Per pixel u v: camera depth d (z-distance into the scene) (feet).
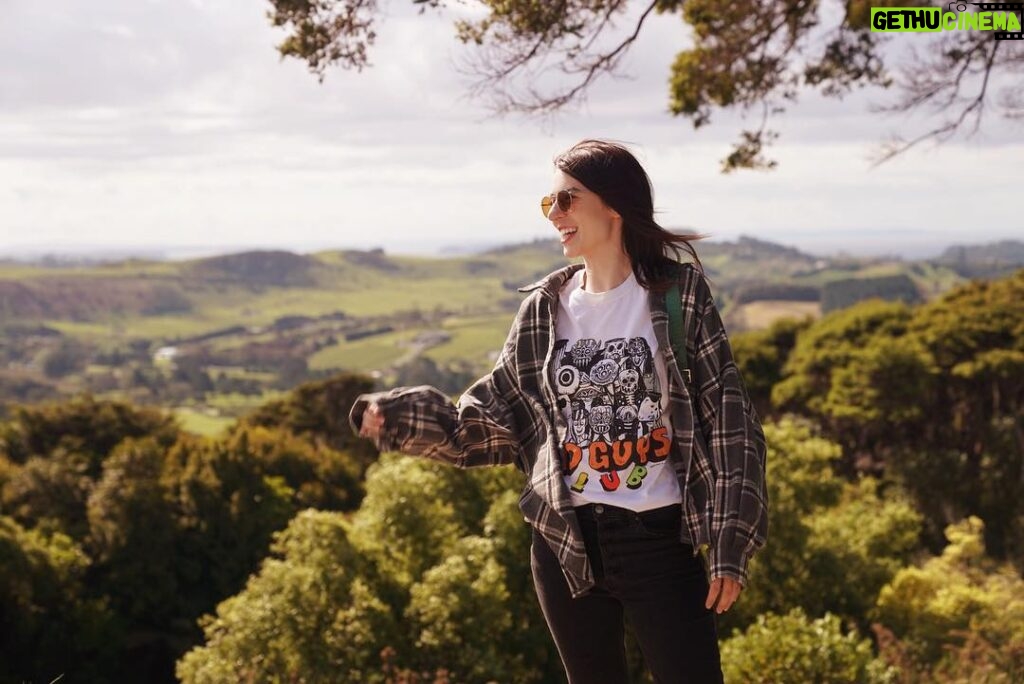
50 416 105.81
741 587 6.51
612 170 7.00
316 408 134.31
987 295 104.83
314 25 17.60
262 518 80.48
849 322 110.01
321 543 31.86
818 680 23.61
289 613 29.91
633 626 6.92
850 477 97.09
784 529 35.17
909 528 45.68
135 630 77.71
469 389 7.44
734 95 23.36
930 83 22.61
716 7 22.41
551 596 7.13
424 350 586.04
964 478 84.89
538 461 7.11
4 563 65.77
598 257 7.16
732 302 474.08
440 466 36.86
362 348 614.75
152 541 77.10
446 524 34.50
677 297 6.94
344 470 98.37
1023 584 37.86
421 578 32.83
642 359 6.90
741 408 6.81
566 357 7.10
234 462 81.41
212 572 78.48
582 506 6.91
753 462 6.70
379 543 33.55
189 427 317.42
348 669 29.30
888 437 99.30
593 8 18.16
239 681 29.01
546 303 7.30
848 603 36.14
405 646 30.32
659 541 6.77
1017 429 87.92
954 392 98.02
